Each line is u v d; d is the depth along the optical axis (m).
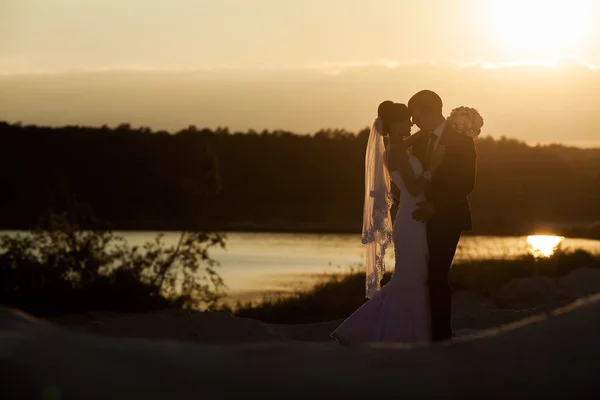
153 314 10.89
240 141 107.88
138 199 90.06
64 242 17.61
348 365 4.44
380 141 8.68
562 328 4.93
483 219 54.72
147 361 4.32
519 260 21.09
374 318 8.18
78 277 17.27
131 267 17.84
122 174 92.56
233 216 100.69
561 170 88.38
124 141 96.12
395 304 8.09
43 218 17.78
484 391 4.13
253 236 65.62
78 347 4.51
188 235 18.31
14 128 91.38
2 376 3.99
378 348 4.84
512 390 4.14
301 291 20.47
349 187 107.06
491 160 88.69
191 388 4.00
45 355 4.30
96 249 17.66
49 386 3.92
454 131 8.05
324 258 38.06
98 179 91.12
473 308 14.63
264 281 26.23
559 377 4.29
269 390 4.02
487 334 5.09
